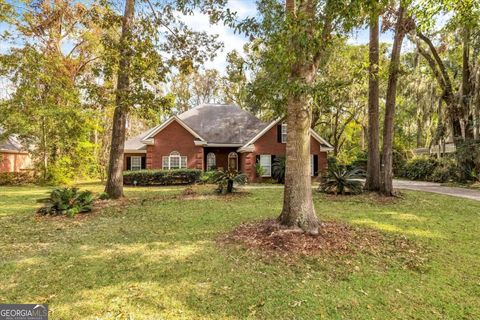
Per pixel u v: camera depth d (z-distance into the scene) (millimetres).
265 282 3875
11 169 24828
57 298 3434
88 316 3074
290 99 5738
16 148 25141
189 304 3330
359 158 26859
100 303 3328
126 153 21219
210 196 11742
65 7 17094
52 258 4727
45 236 6004
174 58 11875
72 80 18672
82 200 8719
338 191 12000
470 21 8195
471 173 16875
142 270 4238
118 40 10656
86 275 4070
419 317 3152
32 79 16031
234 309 3238
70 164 20000
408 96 21250
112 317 3059
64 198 8516
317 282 3906
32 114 17016
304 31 4285
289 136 5812
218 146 20547
